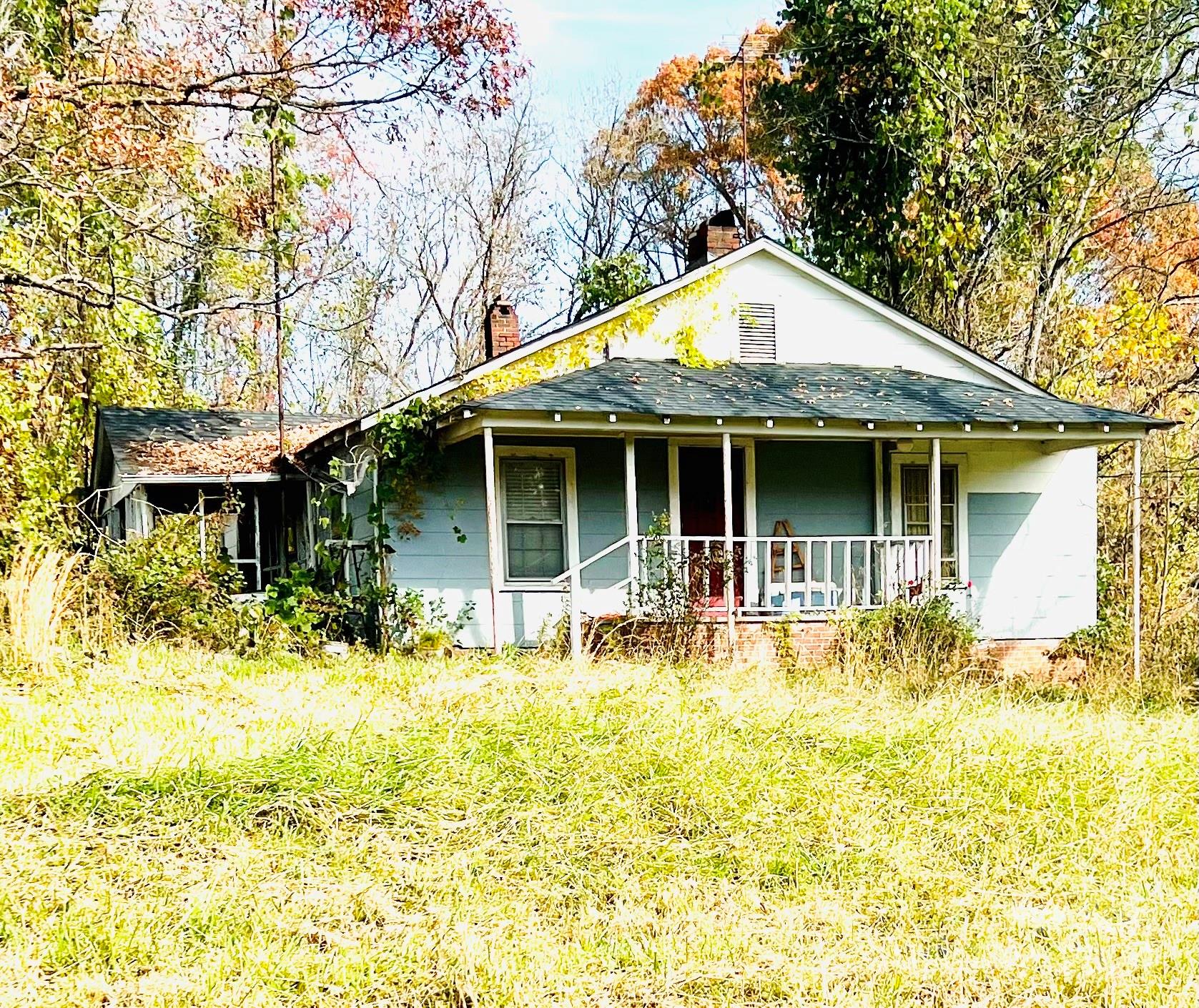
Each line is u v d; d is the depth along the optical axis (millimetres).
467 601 16078
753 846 7602
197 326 30078
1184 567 20594
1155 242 28422
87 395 23062
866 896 7066
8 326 18422
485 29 16594
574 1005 5559
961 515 18156
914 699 12930
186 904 6398
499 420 14203
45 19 17625
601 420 14477
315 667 13969
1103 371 25172
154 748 9203
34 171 15508
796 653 15500
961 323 23859
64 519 18688
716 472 17422
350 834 7520
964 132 22969
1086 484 18688
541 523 16438
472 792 8109
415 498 15930
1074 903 7176
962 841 7961
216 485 20297
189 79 16562
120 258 21109
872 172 23766
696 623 15172
